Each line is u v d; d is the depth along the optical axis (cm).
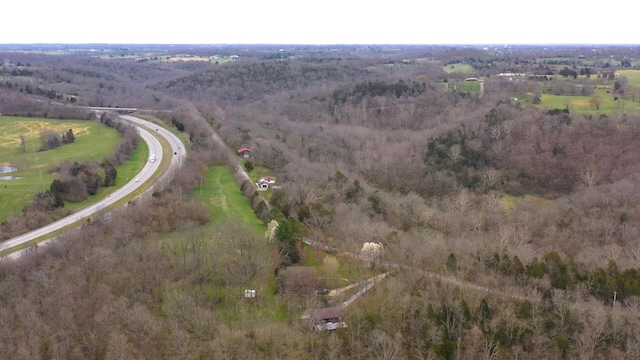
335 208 11850
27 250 8950
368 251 9544
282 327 7669
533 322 7738
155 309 7981
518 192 14700
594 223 11438
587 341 7375
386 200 13262
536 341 7494
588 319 7719
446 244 10169
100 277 8381
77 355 6975
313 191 12694
